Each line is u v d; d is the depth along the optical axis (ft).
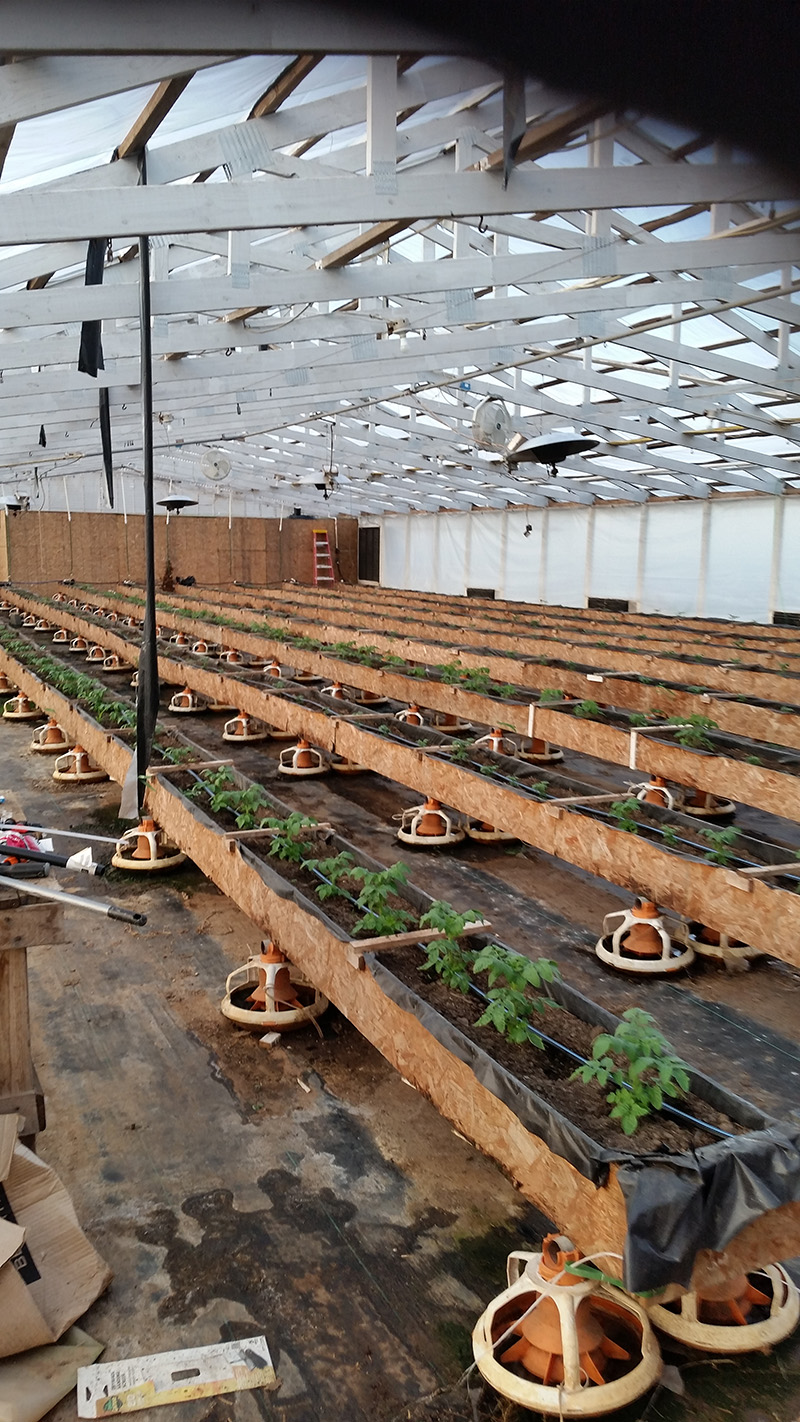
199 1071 16.81
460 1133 14.24
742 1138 10.62
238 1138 14.89
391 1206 13.37
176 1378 10.42
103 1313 11.36
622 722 35.65
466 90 19.40
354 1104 15.87
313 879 20.76
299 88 19.62
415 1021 13.89
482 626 62.59
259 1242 12.60
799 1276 12.30
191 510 104.32
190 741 34.47
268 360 40.70
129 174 20.20
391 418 63.98
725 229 27.89
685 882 20.35
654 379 50.29
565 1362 10.09
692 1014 19.01
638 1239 9.58
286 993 18.57
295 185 19.83
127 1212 13.17
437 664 50.26
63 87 14.66
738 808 33.42
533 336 38.22
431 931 16.29
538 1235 12.81
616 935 21.29
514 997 13.58
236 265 27.66
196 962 21.09
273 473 96.78
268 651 54.39
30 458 74.95
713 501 66.39
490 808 26.68
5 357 33.19
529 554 84.89
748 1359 10.90
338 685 48.26
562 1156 10.80
